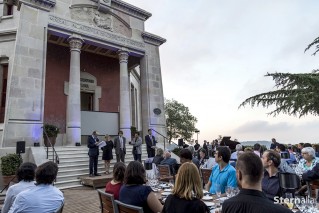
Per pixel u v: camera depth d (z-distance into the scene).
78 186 12.01
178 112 53.69
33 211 3.36
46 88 19.02
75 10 17.62
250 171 2.19
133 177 3.90
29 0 15.41
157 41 21.98
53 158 12.77
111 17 19.47
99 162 14.56
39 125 14.27
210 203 4.18
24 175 4.11
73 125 16.11
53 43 19.73
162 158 10.91
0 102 16.02
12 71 13.96
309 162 6.87
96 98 21.62
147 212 3.71
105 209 4.32
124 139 14.23
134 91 27.70
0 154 12.56
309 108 14.59
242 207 2.10
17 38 14.47
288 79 15.29
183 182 3.09
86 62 21.56
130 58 22.77
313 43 17.02
